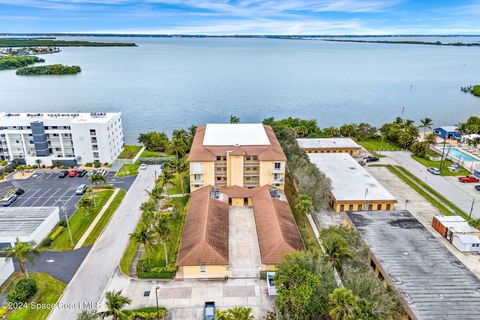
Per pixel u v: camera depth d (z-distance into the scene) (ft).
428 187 293.02
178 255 184.85
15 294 159.74
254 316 155.84
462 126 442.09
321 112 622.95
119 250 201.77
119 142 369.50
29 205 253.03
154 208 223.30
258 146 269.64
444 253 183.01
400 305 149.07
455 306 147.02
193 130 386.73
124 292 169.78
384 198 248.32
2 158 336.90
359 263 162.81
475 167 336.29
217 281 178.40
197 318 154.61
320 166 303.89
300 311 140.36
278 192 253.44
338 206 246.47
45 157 330.95
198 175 263.08
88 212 240.12
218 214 222.69
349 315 126.21
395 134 421.59
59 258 193.67
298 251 174.70
